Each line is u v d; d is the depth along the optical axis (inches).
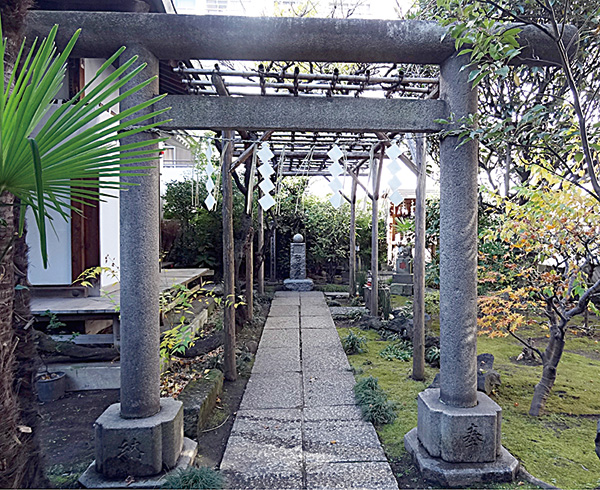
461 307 86.8
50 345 127.2
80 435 100.9
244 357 163.5
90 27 80.0
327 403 122.0
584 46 87.0
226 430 106.9
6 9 51.4
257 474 84.7
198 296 243.8
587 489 78.4
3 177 35.8
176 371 138.6
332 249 382.6
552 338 112.7
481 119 83.1
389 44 84.6
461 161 86.7
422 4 139.6
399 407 118.7
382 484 81.2
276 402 122.8
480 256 137.3
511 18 77.4
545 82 136.5
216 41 82.5
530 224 113.2
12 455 49.9
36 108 34.8
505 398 123.6
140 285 83.4
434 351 159.6
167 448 82.7
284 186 361.7
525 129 91.6
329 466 87.7
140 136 84.7
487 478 81.0
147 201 84.4
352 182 293.3
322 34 83.1
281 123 87.6
